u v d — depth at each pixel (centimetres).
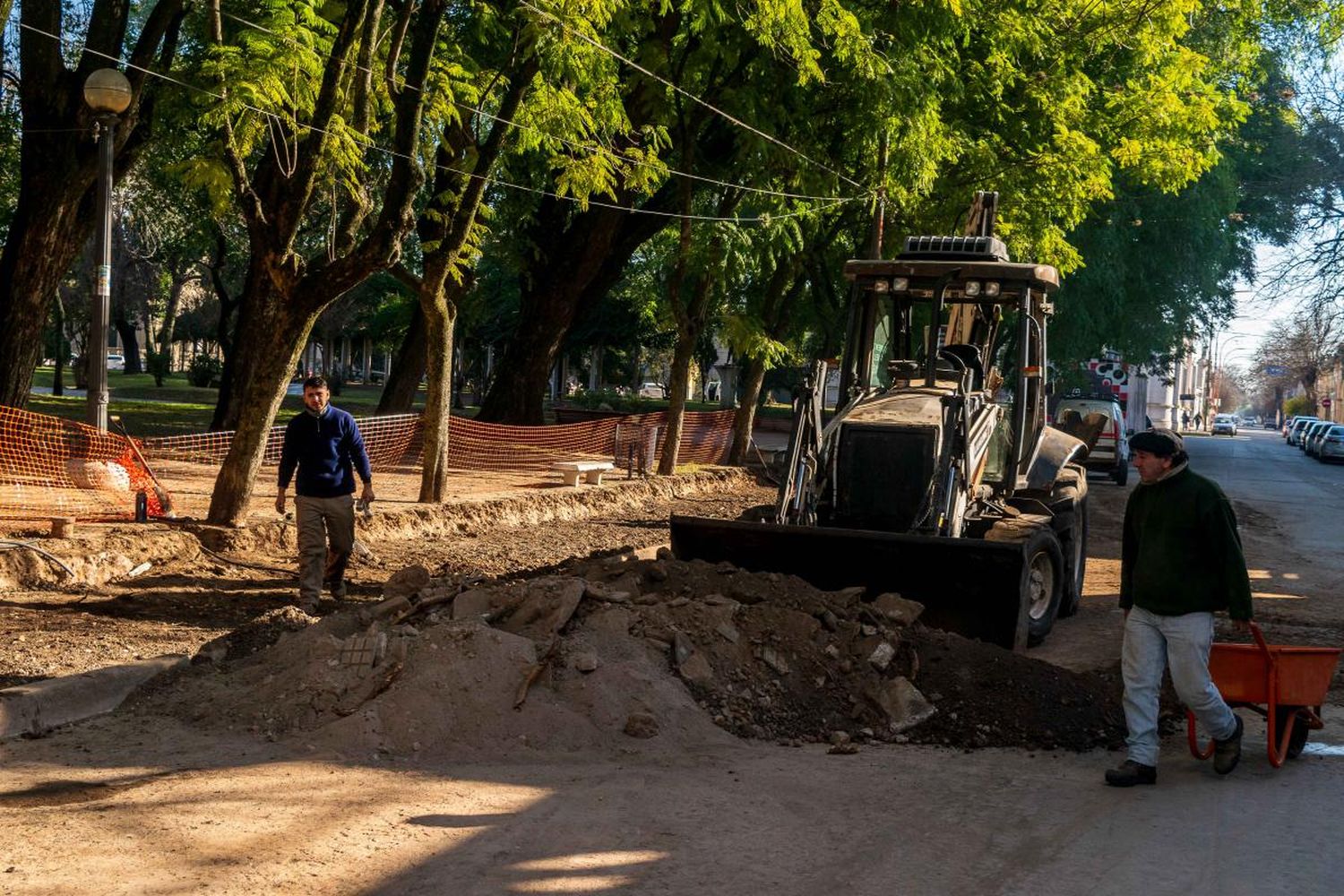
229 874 459
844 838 528
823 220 2309
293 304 1268
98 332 1324
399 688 669
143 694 732
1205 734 731
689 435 2778
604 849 500
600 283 2634
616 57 1575
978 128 2323
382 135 1795
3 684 690
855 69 1852
